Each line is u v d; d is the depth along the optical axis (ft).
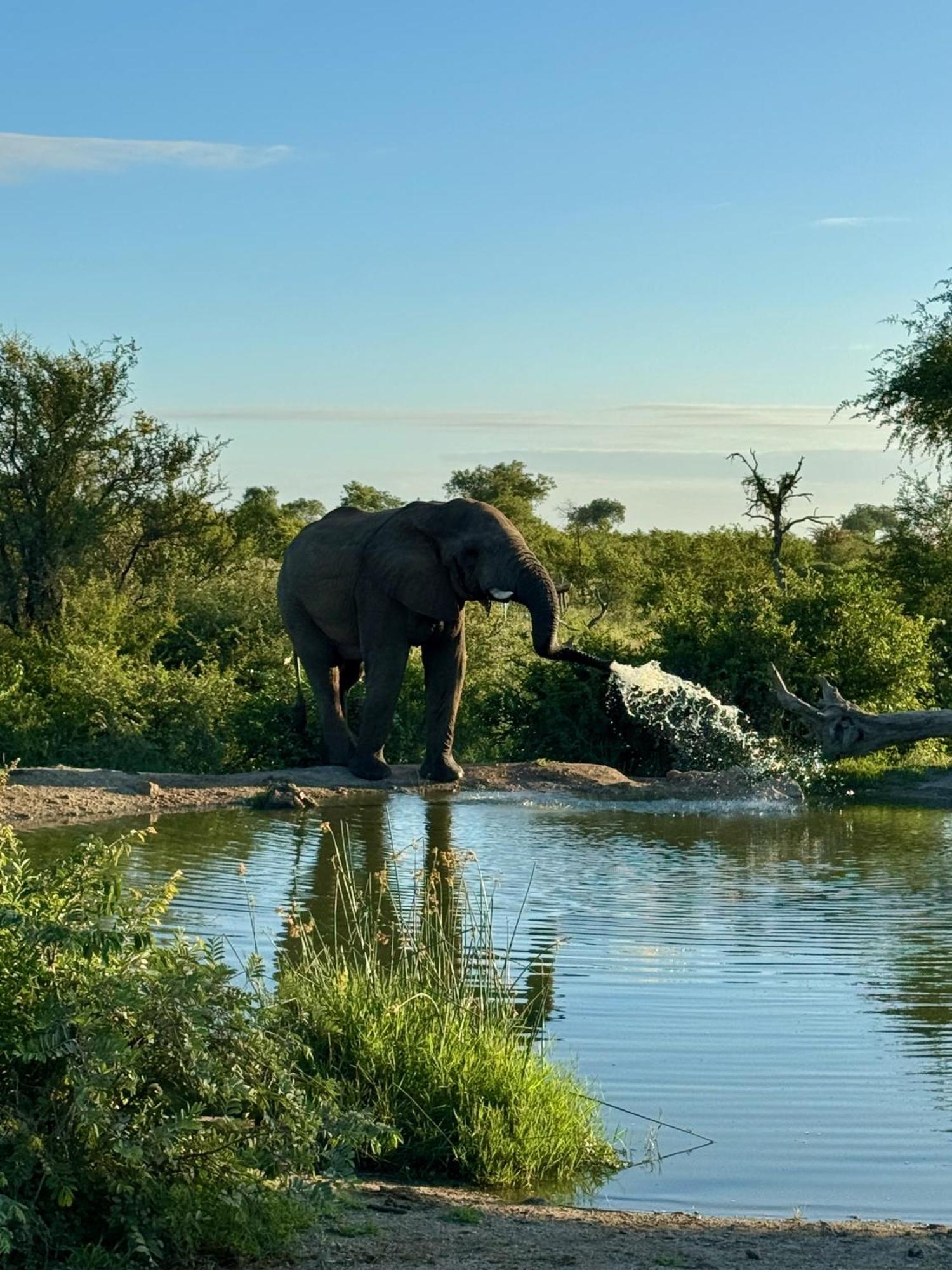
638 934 34.81
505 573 64.08
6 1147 16.30
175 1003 17.31
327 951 31.58
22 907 17.84
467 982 28.27
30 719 70.08
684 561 165.17
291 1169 17.57
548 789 65.51
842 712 60.34
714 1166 21.03
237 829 52.03
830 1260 17.06
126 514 108.17
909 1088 23.91
